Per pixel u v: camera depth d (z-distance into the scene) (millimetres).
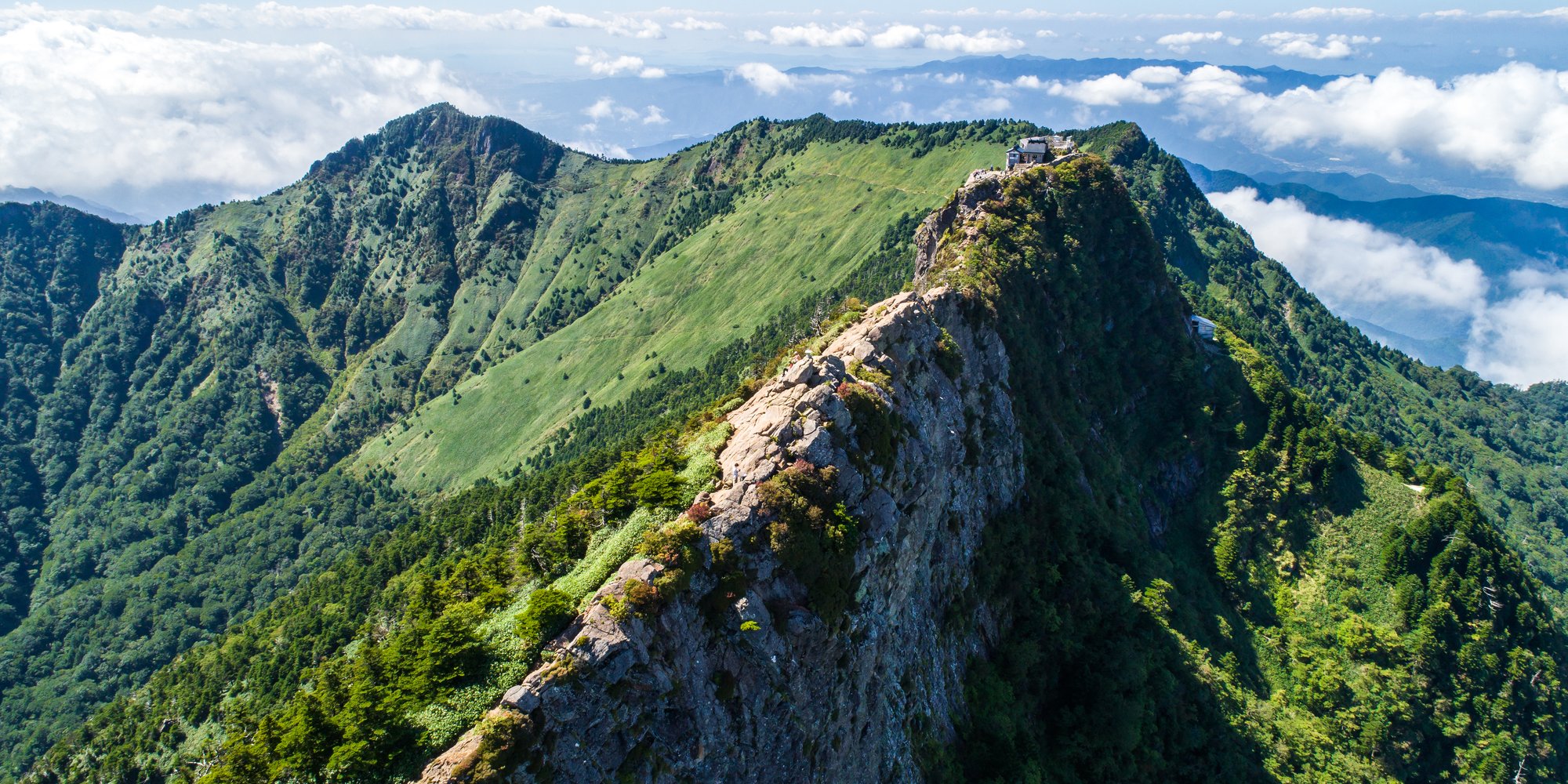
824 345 88875
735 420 73500
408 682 51906
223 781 50250
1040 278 131500
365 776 47250
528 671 51406
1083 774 86875
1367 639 120062
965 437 91312
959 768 74375
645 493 63656
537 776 46781
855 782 62781
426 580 71000
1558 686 119625
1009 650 88062
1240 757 98938
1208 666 103875
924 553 76750
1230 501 137125
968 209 147000
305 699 50875
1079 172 151000
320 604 199375
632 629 52000
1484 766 113188
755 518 59906
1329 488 139375
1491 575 124312
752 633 55969
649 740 51438
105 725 178375
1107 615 99438
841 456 66188
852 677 63281
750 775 55406
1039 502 104438
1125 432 136500
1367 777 105625
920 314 89625
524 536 75938
